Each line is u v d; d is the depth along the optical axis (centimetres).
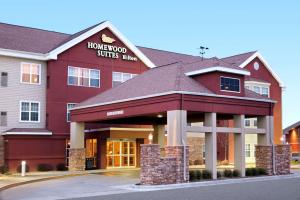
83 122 3259
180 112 2275
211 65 2488
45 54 3428
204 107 2391
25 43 3506
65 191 2047
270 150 2717
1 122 3219
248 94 2770
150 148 2170
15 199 1778
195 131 2336
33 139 3266
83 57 3584
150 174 2155
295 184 2264
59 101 3444
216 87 2473
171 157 2244
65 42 3584
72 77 3525
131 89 2772
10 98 3275
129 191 2022
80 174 2972
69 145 3459
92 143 3647
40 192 2016
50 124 3388
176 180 2242
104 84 3681
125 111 2642
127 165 3653
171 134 2292
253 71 4506
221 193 1861
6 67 3269
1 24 3691
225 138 4303
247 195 1784
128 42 3822
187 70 2662
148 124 3497
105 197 1788
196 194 1831
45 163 3294
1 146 3164
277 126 4662
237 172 2570
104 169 3428
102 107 2878
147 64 3944
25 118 3353
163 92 2353
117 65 3769
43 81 3459
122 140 3650
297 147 5547
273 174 2708
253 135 4494
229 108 2523
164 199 1672
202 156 4216
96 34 3666
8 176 2794
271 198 1684
